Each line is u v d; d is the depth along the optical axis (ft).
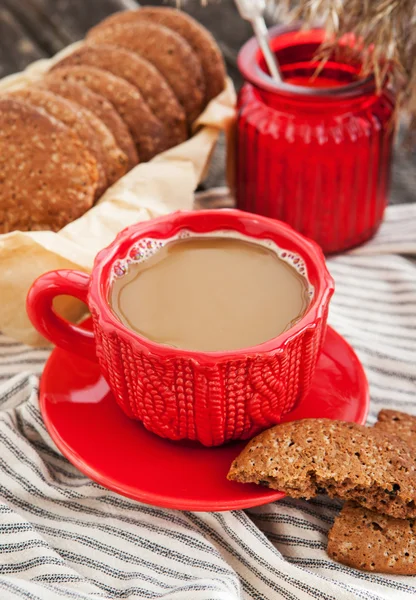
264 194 2.54
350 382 2.19
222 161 2.83
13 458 2.16
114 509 2.12
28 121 2.38
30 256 2.27
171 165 2.50
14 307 2.32
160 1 3.24
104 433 2.13
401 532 2.04
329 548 2.05
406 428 2.15
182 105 2.64
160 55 2.63
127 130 2.52
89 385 2.19
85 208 2.38
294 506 2.13
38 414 2.20
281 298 2.10
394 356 2.36
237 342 2.03
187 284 2.12
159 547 2.06
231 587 1.98
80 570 2.04
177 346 2.02
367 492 2.01
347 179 2.47
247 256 2.16
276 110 2.46
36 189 2.36
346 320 2.44
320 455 2.02
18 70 3.05
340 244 2.57
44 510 2.13
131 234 2.13
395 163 2.81
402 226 2.65
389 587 2.01
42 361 2.35
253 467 2.01
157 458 2.09
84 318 2.41
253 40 2.57
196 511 2.04
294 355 2.03
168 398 2.03
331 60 2.56
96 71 2.57
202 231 2.19
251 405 2.04
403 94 2.45
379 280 2.54
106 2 3.23
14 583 1.95
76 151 2.39
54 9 3.21
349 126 2.43
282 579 2.02
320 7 2.36
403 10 2.33
